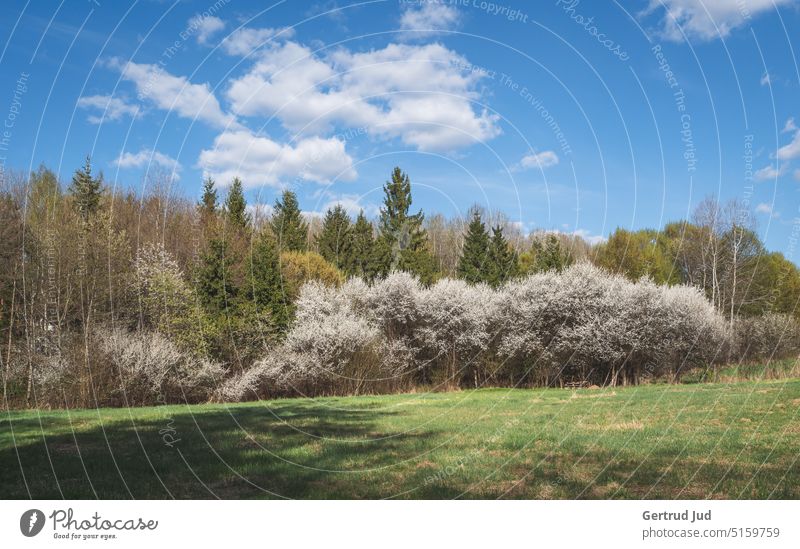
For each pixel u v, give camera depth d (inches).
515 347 1058.7
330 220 1562.5
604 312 1067.9
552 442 446.0
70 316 818.8
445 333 1078.4
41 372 722.8
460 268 1469.0
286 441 458.0
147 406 745.6
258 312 956.0
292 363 904.3
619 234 1521.9
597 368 1078.4
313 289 1071.0
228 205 1290.6
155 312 912.9
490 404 725.3
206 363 834.2
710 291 1519.4
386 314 1095.0
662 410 610.9
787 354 1159.0
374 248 1528.1
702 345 1098.1
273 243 1079.0
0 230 847.7
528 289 1105.4
